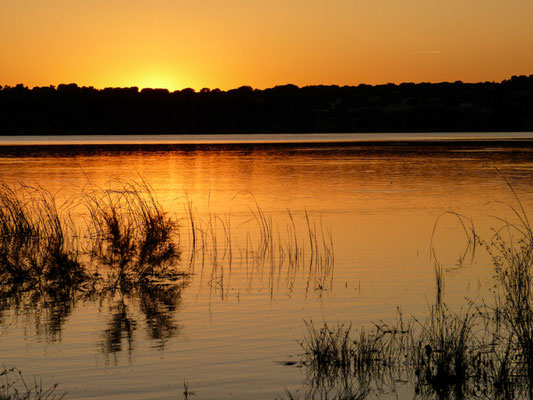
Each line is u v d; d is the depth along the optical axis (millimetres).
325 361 11398
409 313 14289
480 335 12625
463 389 10430
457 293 15938
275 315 14188
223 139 142875
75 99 188125
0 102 180750
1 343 12352
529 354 11047
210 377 10750
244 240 23047
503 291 15984
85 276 17750
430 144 106875
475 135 162500
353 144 109188
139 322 13703
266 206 32375
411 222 27172
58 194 35781
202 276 17875
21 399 9867
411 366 11242
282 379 10719
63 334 12898
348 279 17516
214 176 50219
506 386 10477
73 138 152000
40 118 179875
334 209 31281
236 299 15531
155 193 37438
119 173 52531
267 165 62281
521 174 50625
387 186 42188
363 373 10953
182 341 12445
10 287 16734
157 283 17188
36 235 20625
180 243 22406
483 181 45281
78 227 24688
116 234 19688
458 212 30047
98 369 11062
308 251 21219
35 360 11477
